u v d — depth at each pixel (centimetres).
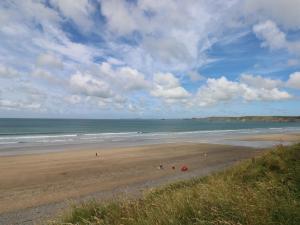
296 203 387
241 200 424
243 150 2686
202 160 2062
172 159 2100
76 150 2627
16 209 955
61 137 4509
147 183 1326
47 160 2014
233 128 9331
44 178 1441
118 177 1464
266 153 1027
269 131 7012
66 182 1353
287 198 430
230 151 2605
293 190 493
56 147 2909
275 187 498
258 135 5125
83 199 1056
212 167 1769
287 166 779
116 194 1108
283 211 360
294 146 1100
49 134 5434
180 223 382
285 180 584
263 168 822
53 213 889
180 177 1450
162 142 3588
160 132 6488
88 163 1894
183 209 429
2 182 1352
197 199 478
